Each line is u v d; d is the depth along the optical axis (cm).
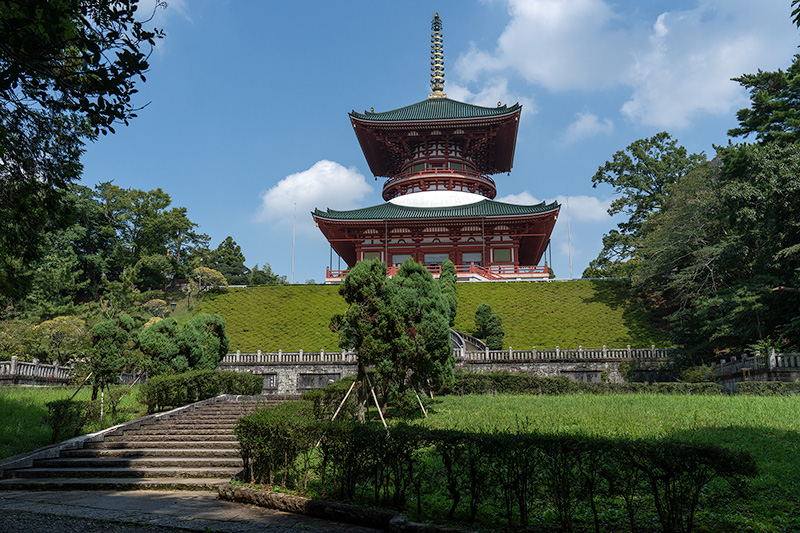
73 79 923
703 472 775
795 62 4316
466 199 7925
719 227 4366
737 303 3541
